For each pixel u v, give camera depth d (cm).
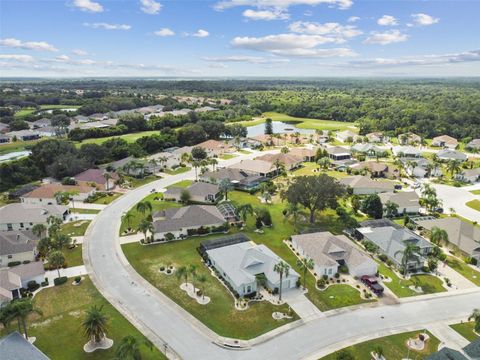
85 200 11125
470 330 5547
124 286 6556
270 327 5525
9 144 18738
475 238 8244
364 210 10294
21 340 4503
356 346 5150
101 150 15462
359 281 6894
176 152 17012
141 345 5059
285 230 9125
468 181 13775
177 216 9094
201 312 5844
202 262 7456
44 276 6669
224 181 11531
